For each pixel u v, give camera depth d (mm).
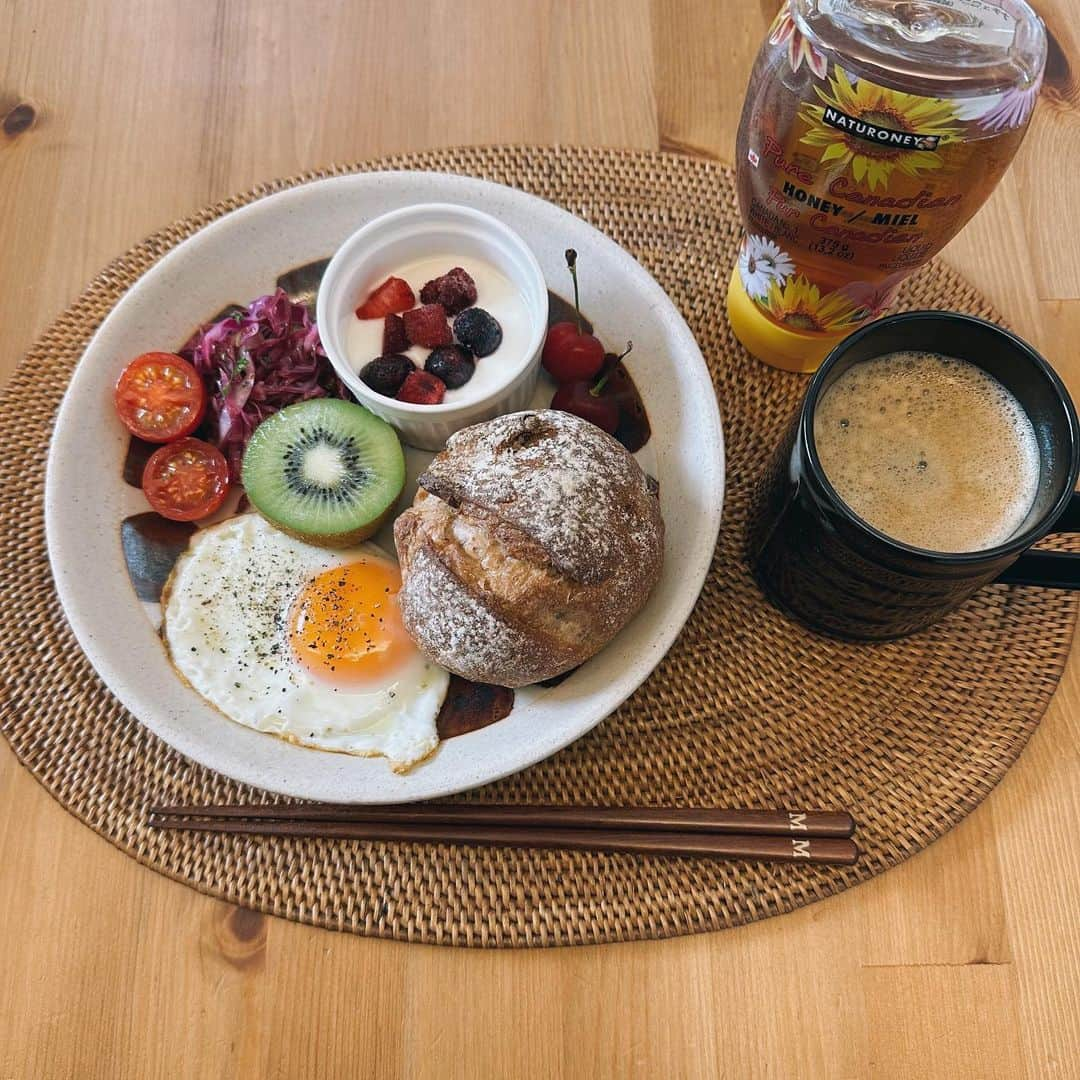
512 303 393
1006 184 430
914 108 287
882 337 316
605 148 439
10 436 411
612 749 366
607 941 350
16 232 447
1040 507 305
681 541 364
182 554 390
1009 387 320
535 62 468
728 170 434
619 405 393
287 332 400
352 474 386
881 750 365
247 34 474
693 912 351
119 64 470
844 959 352
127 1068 348
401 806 357
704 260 424
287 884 357
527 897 354
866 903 356
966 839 361
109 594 374
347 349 386
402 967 354
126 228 448
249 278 411
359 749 364
